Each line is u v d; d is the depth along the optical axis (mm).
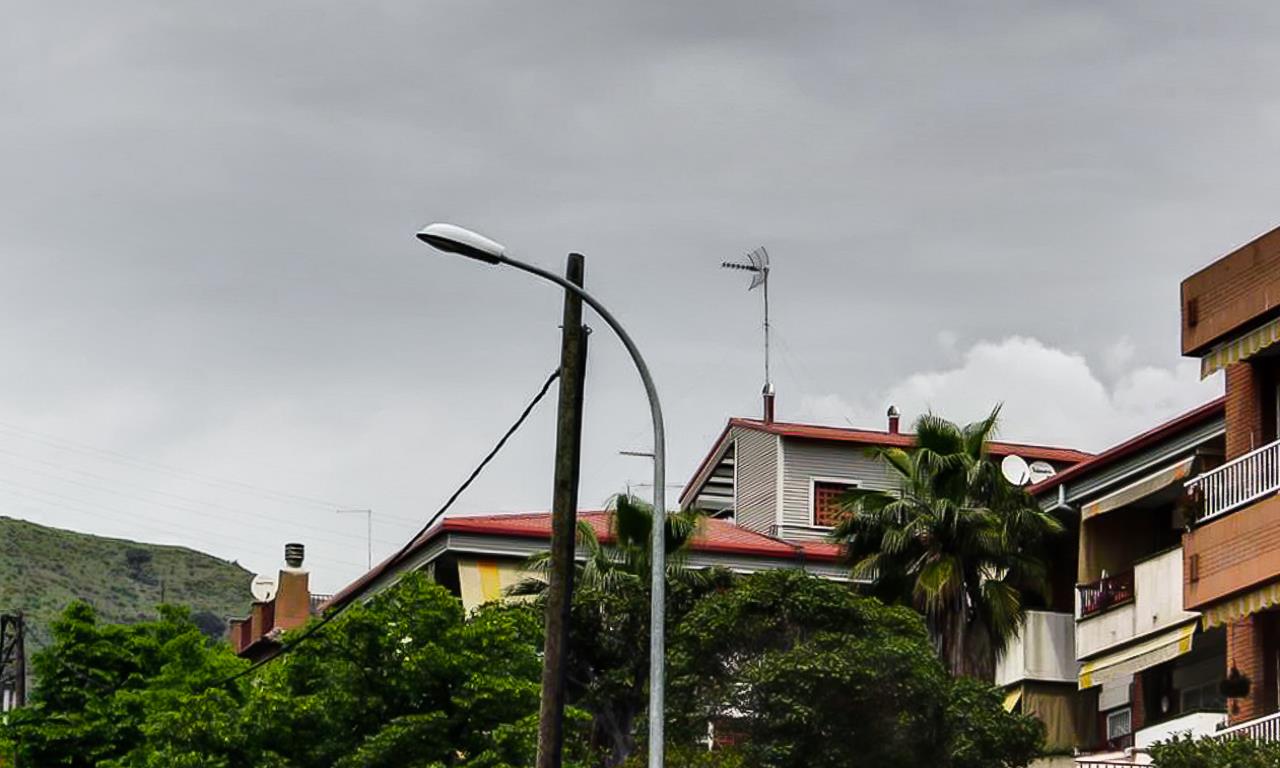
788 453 63188
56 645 55062
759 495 63906
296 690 40500
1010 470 54000
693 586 45125
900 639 38094
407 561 59406
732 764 36344
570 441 29031
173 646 54875
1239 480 38219
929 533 45688
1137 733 46219
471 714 39250
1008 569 46938
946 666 44562
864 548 47156
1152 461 48656
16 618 70938
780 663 37156
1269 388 39344
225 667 53781
